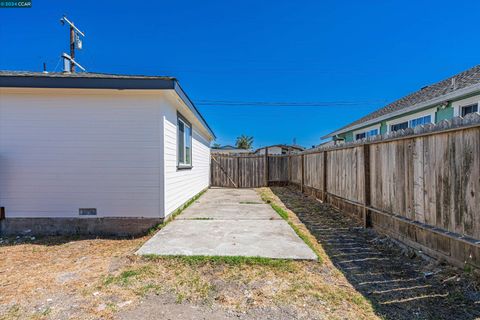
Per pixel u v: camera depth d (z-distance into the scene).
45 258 3.59
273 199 8.74
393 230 4.12
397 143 3.97
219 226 4.97
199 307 2.31
